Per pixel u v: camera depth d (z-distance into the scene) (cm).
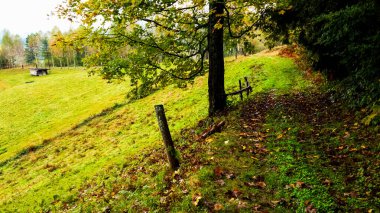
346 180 731
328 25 1238
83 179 1877
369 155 841
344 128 1114
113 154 2361
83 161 2464
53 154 3123
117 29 1374
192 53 1684
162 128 1000
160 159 1267
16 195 2050
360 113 1195
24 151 3575
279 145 1030
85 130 3697
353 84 1414
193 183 809
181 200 755
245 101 2053
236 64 4300
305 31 1908
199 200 715
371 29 1098
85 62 1477
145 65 1537
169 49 1575
